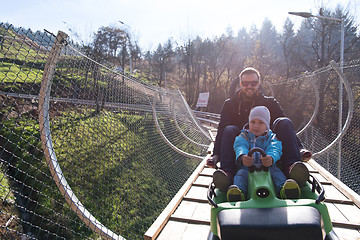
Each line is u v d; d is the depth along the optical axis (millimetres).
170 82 44375
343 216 3021
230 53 40000
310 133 7375
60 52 2365
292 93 10055
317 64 23938
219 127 3125
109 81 4500
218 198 2293
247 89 2967
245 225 1725
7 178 5922
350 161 6578
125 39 31125
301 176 2164
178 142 8633
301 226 1659
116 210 4738
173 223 2990
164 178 6605
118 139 5141
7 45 2143
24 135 6289
